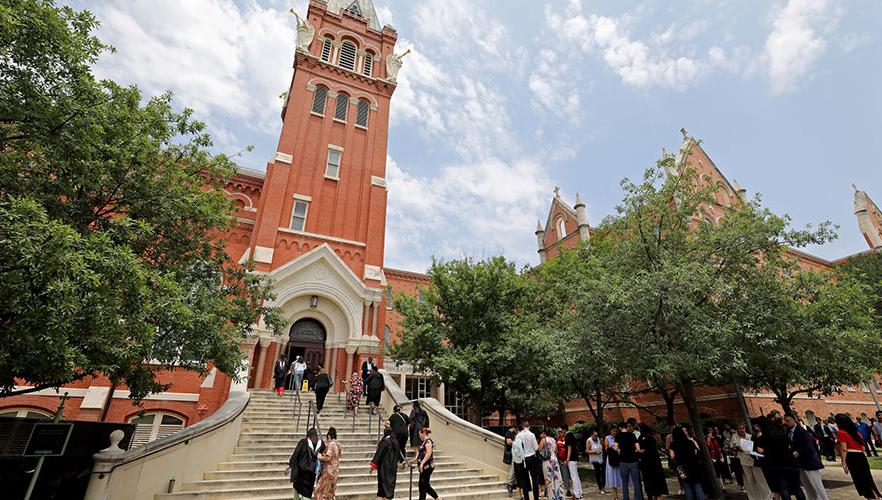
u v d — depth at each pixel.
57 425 6.88
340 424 14.85
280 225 22.20
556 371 14.92
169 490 8.91
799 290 12.45
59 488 8.38
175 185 10.67
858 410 28.05
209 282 11.80
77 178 8.09
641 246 12.80
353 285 22.08
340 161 25.06
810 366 12.97
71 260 5.29
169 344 9.88
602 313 11.59
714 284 10.46
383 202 24.97
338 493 9.90
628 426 10.34
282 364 18.20
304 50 26.17
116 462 7.56
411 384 32.19
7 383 7.11
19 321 5.66
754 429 10.38
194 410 17.22
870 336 13.92
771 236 11.98
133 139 9.09
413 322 18.84
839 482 12.41
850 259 29.91
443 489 10.90
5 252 5.11
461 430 13.74
